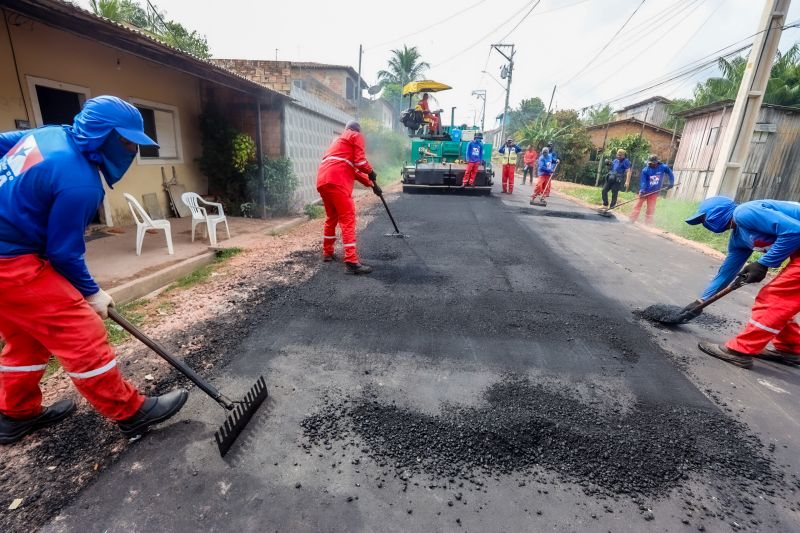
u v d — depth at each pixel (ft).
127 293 13.28
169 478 6.66
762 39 24.84
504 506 6.30
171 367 9.71
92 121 6.35
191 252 17.95
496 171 85.35
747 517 6.26
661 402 8.96
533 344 11.26
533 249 20.93
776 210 10.18
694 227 26.78
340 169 15.78
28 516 5.93
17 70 16.55
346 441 7.55
